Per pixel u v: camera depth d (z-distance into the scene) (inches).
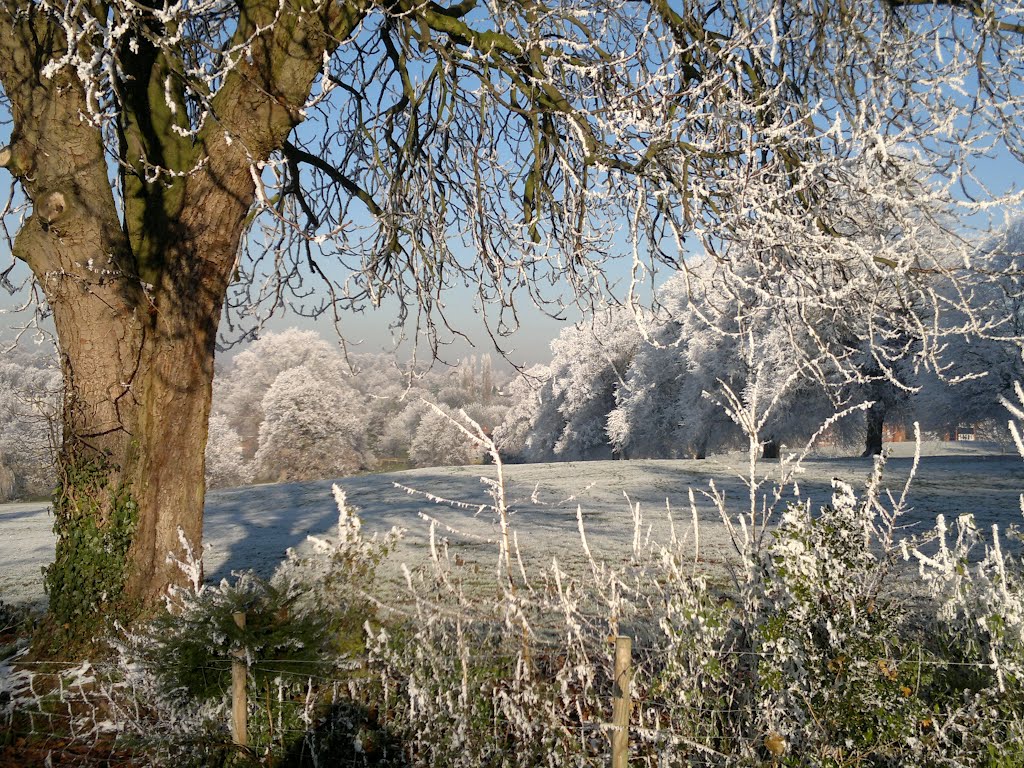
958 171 242.8
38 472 1641.2
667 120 271.1
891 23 299.3
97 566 273.0
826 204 285.9
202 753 164.2
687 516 677.3
